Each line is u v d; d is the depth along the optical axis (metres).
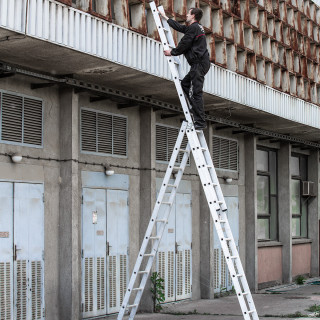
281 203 20.14
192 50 8.85
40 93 11.18
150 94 13.13
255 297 16.23
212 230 15.71
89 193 12.17
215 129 16.67
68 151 11.41
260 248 18.69
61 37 9.47
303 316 12.54
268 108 15.61
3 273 10.23
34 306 10.77
